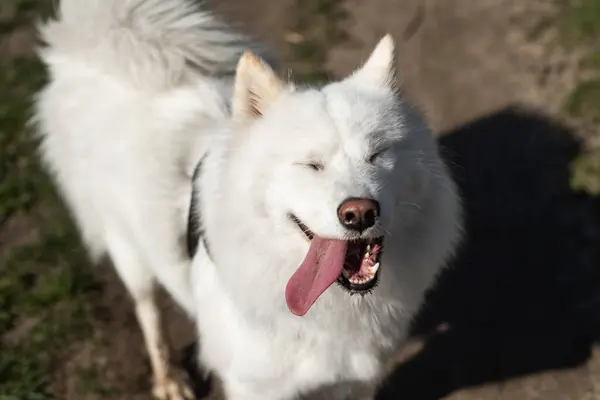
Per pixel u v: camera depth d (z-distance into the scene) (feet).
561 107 6.70
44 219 6.28
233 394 4.68
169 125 4.77
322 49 7.42
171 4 4.94
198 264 4.58
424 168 4.17
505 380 5.40
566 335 5.55
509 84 6.98
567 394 5.31
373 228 3.96
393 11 7.88
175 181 4.70
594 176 6.22
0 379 5.47
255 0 8.18
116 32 4.90
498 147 6.50
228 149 4.23
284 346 4.38
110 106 4.92
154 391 5.49
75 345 5.68
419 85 7.05
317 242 4.04
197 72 4.98
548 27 7.47
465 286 5.82
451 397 5.37
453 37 7.51
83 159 5.01
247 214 4.10
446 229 4.30
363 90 4.24
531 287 5.77
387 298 4.31
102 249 5.52
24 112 6.91
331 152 4.04
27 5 8.25
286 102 4.16
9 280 5.93
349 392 4.74
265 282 4.19
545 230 6.02
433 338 5.62
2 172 6.53
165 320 5.79
